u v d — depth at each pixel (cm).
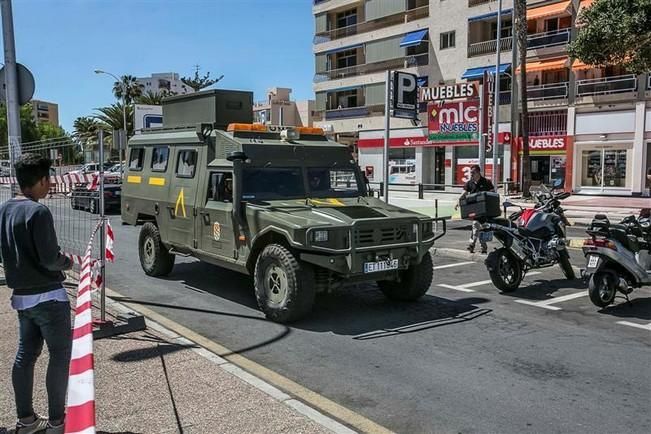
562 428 422
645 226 786
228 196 774
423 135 3866
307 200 784
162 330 632
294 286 670
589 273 749
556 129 3347
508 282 860
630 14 1420
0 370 493
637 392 488
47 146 909
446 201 2708
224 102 888
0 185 951
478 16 3666
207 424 396
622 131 3052
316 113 4928
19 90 847
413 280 775
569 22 3294
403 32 4162
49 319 369
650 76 2916
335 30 4706
